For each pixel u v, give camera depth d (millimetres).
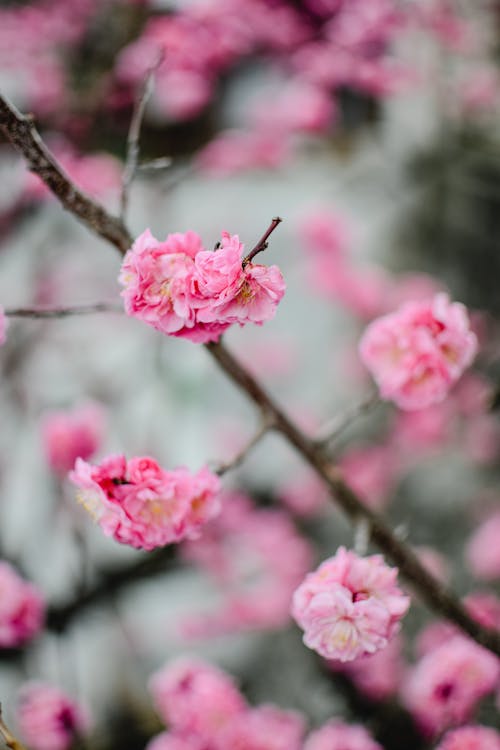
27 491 3309
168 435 3699
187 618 3098
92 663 2967
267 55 3762
